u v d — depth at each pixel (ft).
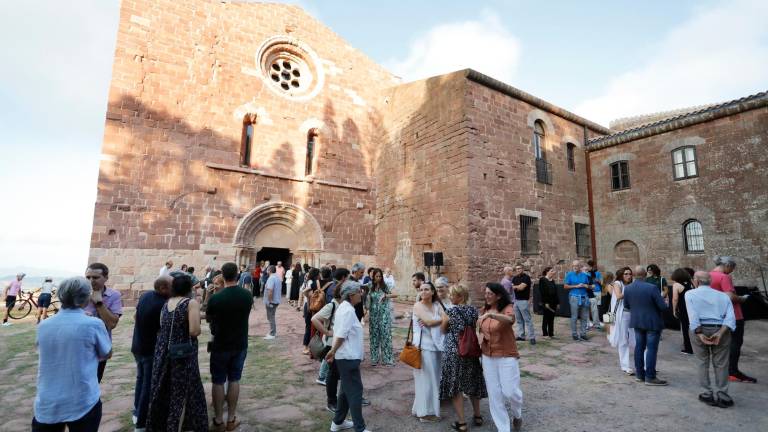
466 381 14.60
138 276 46.42
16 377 21.07
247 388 19.35
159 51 51.31
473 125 46.91
